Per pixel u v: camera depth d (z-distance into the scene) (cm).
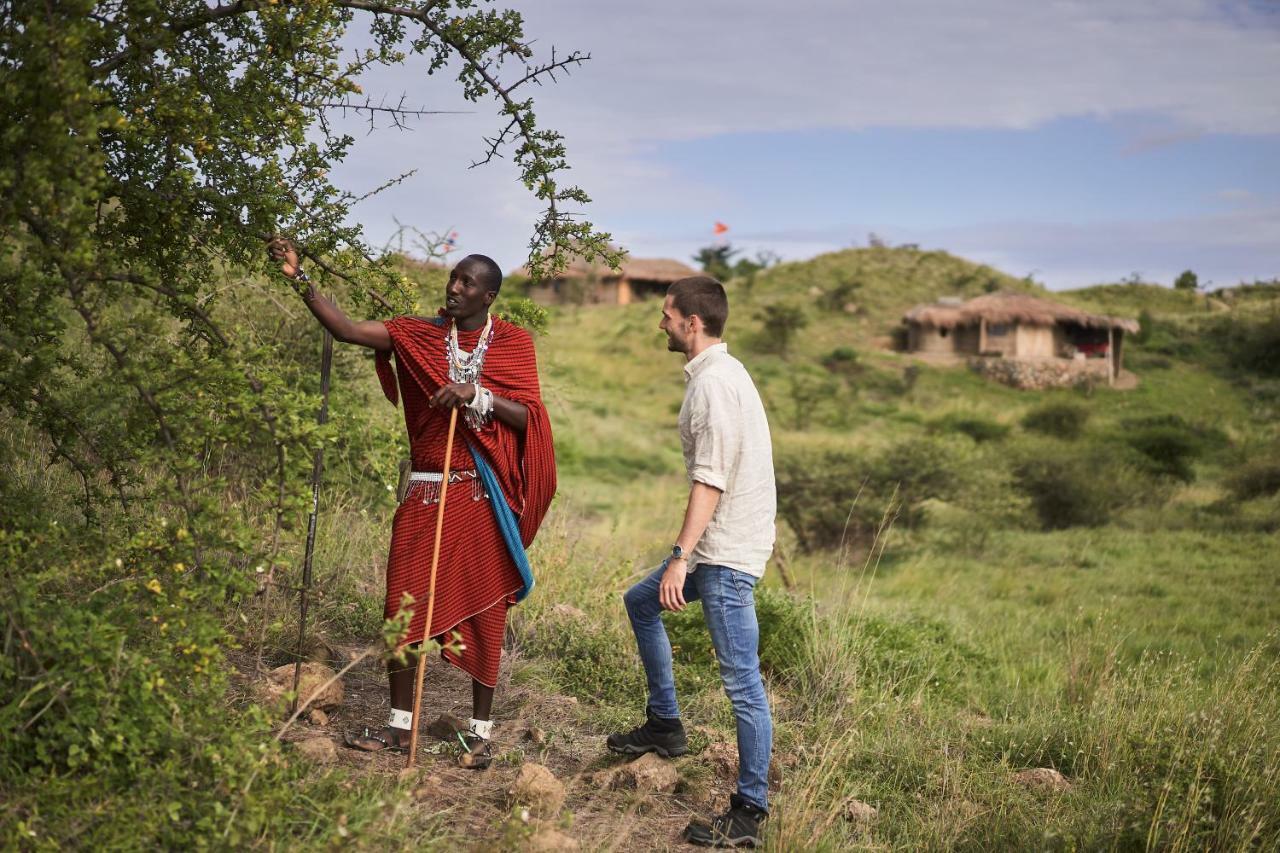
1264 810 384
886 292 5978
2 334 311
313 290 367
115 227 338
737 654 365
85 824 264
